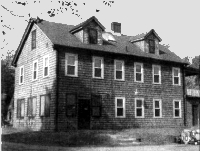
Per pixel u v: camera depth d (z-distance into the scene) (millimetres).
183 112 28969
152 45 28062
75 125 22422
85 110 23094
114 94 24703
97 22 24625
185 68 30000
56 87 21797
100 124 23594
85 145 15758
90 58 23844
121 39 29188
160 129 23047
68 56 22766
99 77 24078
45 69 23547
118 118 24625
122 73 25484
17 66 28625
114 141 16938
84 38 23938
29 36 26734
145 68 26969
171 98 28281
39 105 23781
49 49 23094
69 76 22547
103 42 25984
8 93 41938
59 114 21719
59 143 16031
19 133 20125
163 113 27500
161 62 28125
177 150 14039
